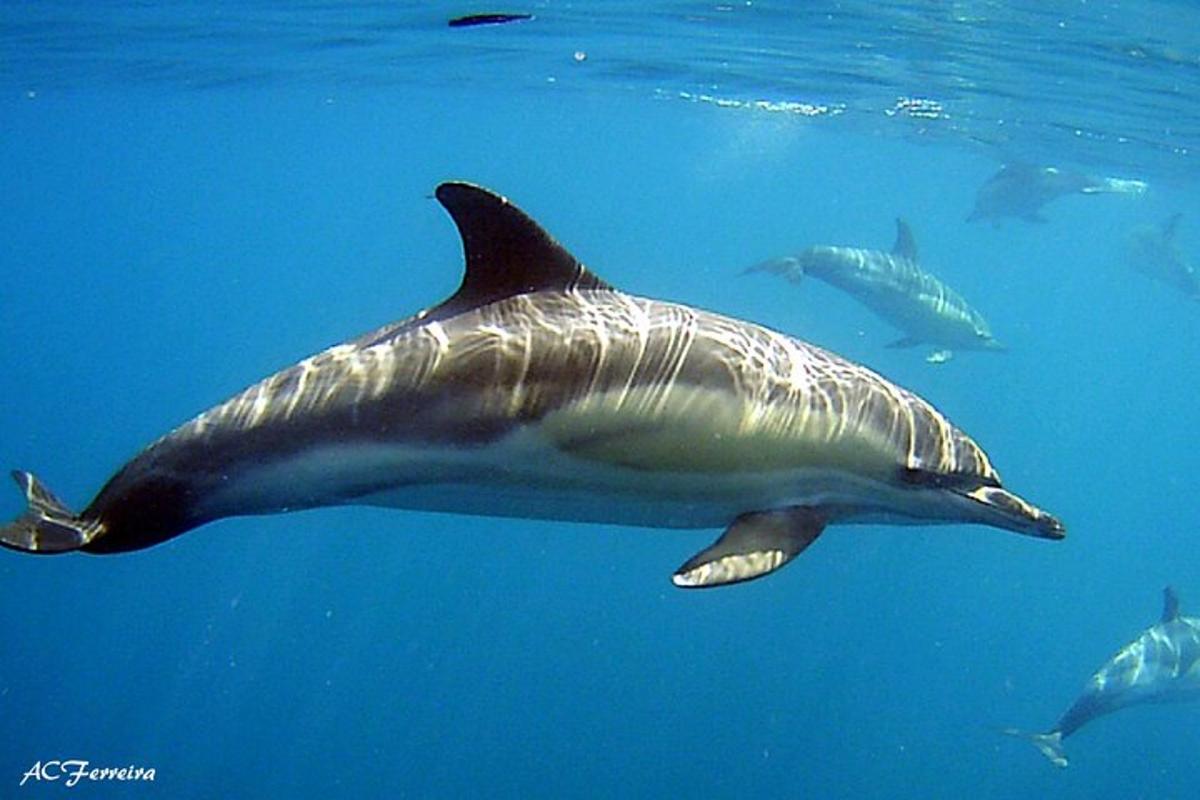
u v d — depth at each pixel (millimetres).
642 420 4699
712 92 27062
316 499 4801
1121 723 31609
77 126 47875
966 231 78750
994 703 32188
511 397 4641
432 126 50906
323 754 27047
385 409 4668
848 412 4992
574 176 88812
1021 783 28344
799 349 5199
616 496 4793
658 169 73188
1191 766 29688
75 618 31969
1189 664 14242
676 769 26609
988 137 26734
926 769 28406
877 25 15625
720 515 4941
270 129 52875
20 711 27109
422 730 28031
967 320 17875
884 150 40375
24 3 17047
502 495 4758
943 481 5121
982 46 15984
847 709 29859
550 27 18391
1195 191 30000
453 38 20234
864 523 5332
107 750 26016
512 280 4977
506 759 26906
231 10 17562
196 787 25234
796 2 14820
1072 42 14742
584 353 4734
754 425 4801
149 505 4801
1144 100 18125
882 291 17641
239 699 28969
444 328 4855
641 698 28875
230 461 4742
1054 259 86688
